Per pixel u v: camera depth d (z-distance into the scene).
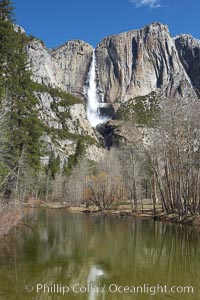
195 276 17.58
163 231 34.72
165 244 26.98
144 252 23.72
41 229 34.75
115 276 17.39
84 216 54.34
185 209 43.84
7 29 33.72
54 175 120.75
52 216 53.03
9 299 13.72
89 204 81.00
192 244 27.11
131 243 27.27
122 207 69.19
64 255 21.97
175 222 43.16
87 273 17.84
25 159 35.03
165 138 47.31
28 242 26.27
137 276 17.44
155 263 20.44
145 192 89.19
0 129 27.59
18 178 34.25
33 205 73.44
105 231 34.41
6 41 33.81
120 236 30.92
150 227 38.12
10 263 19.36
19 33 37.16
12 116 33.75
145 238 29.97
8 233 29.44
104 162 91.62
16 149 34.19
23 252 22.39
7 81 33.88
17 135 34.12
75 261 20.42
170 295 14.59
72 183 92.12
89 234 31.98
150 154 54.81
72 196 87.81
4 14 34.41
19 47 36.03
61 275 17.30
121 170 77.69
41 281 16.17
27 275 17.06
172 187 49.41
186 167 46.16
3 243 25.44
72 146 179.88
